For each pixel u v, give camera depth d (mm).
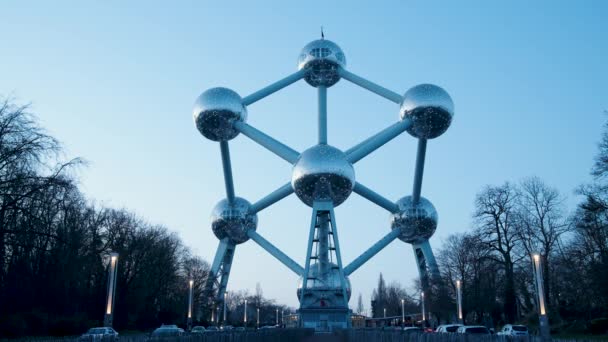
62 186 37469
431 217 88312
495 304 67000
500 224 59750
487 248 59781
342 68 84000
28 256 37844
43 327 43625
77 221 45094
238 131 81688
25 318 42094
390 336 32781
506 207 59719
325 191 75625
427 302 89188
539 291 38375
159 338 21828
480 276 65938
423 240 91500
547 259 58125
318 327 76312
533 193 59688
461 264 72500
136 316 74125
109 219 70500
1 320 38375
